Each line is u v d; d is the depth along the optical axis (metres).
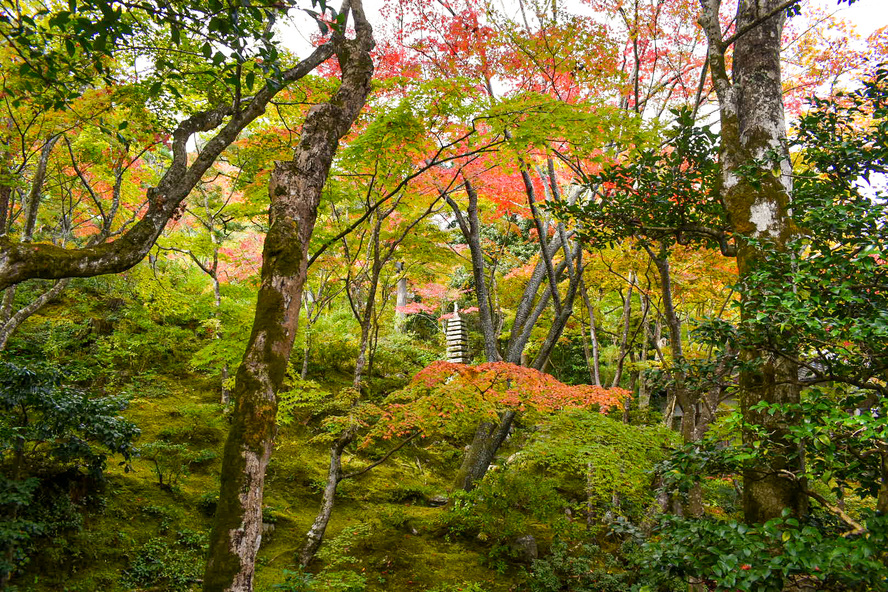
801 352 3.45
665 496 7.23
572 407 7.87
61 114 5.89
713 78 4.97
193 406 10.05
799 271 3.02
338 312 17.92
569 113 5.20
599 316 14.59
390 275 15.32
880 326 2.57
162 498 7.64
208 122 4.75
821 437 2.64
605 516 8.59
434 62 8.48
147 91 5.59
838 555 2.37
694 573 2.95
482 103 5.47
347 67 4.48
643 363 11.37
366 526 7.83
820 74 8.99
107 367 11.09
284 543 7.72
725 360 3.71
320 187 3.92
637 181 5.23
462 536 8.46
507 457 11.91
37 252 3.10
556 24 7.39
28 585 5.25
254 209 9.94
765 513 3.74
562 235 9.82
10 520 5.02
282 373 3.37
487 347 10.14
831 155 3.87
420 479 11.07
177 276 15.35
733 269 7.98
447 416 7.31
